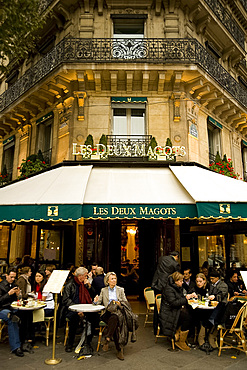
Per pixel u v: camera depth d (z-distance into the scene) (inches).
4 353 194.1
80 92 378.3
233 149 498.0
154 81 388.8
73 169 319.3
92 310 185.6
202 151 415.2
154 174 315.9
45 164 407.5
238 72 555.8
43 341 219.3
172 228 373.7
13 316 193.3
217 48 489.1
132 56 381.4
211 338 206.2
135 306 354.9
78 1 413.4
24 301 204.7
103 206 246.2
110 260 390.3
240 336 200.4
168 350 200.4
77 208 237.0
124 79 386.6
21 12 256.8
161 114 386.3
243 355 192.7
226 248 358.9
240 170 513.7
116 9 414.6
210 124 449.7
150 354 192.9
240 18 561.3
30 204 241.0
